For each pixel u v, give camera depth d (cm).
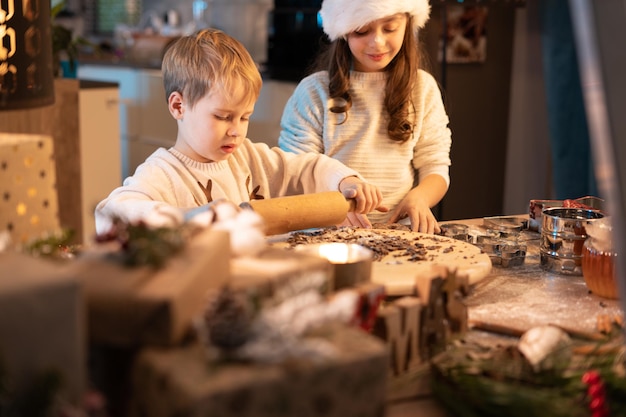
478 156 312
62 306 58
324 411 61
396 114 169
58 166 264
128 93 462
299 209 115
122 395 65
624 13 73
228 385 57
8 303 55
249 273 75
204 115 135
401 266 106
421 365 86
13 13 95
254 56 468
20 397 56
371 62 162
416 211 150
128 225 72
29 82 98
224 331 61
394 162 172
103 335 63
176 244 70
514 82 312
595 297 111
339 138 171
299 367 60
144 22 537
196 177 141
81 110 321
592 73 73
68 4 567
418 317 85
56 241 77
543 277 121
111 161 336
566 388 78
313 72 183
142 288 62
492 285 116
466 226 148
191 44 138
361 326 81
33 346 57
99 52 306
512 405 74
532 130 320
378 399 64
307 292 67
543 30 301
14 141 84
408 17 167
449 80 296
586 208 135
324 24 168
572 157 302
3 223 83
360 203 132
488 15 298
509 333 96
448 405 78
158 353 61
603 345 88
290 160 151
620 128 72
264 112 397
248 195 149
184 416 56
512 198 325
